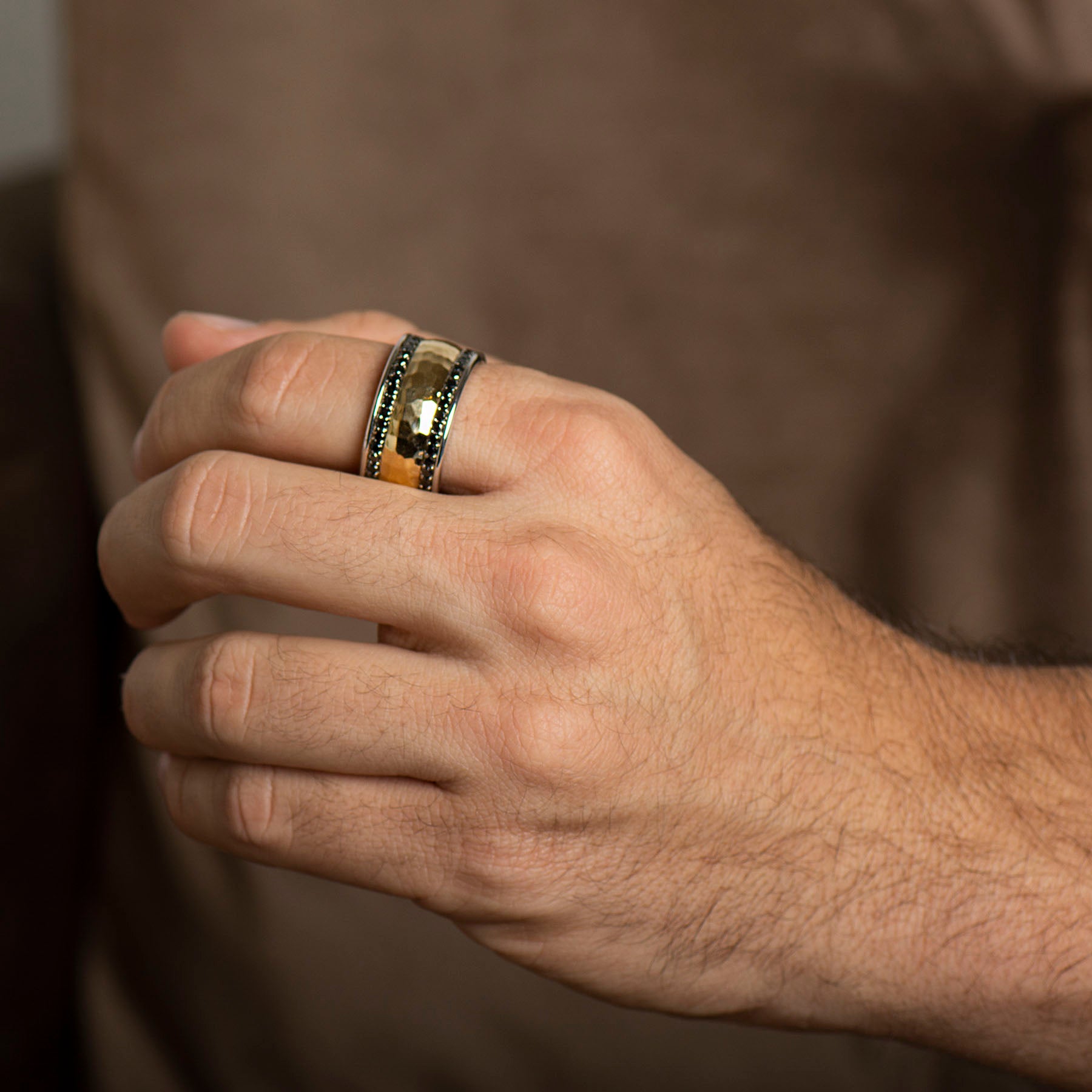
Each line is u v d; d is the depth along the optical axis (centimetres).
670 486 45
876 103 61
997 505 63
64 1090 61
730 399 64
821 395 64
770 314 64
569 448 44
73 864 60
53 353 60
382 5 61
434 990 60
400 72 62
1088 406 61
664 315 64
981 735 46
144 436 45
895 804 45
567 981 45
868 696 45
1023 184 60
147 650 45
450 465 44
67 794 58
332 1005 59
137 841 61
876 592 64
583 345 64
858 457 64
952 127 61
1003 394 63
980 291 62
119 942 61
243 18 60
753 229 63
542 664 43
